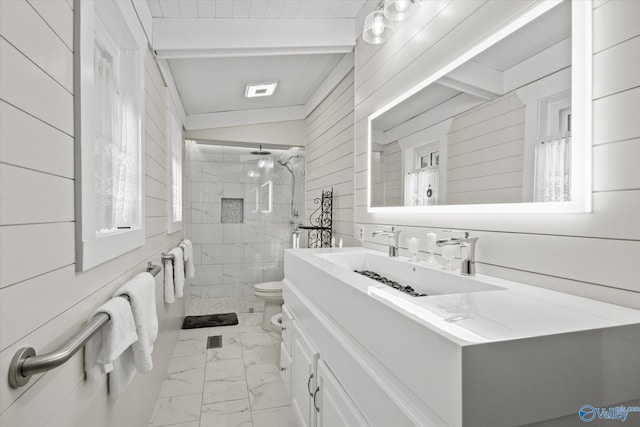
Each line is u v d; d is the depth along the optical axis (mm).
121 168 1653
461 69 1395
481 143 1284
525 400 643
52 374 817
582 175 910
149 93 2037
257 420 1990
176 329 3080
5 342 630
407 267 1541
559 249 981
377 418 917
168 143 2695
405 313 800
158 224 2275
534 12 1056
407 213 1771
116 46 1634
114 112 1562
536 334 657
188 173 4402
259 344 3102
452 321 741
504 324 715
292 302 1944
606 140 864
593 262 893
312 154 3680
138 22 1688
